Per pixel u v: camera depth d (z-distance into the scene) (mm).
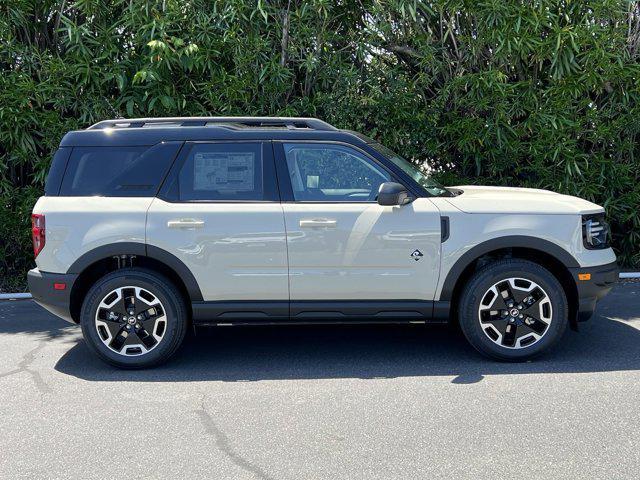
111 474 3699
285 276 5379
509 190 6145
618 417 4320
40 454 3953
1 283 8523
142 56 8062
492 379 5074
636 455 3803
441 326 6586
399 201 5246
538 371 5230
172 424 4352
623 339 6020
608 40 8180
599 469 3646
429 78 8461
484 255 5602
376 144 5902
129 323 5430
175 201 5441
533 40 7973
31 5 7980
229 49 8102
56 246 5406
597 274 5391
